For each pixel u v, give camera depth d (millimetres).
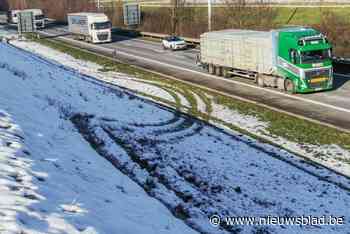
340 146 20125
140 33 68188
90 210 10125
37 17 87500
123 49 56688
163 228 10844
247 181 15938
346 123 23531
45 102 22109
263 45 32500
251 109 27156
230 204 13969
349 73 35688
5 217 8203
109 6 89750
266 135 22031
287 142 20859
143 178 15422
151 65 44531
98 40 63156
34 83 26344
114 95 29312
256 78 34094
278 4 61094
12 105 18328
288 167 17516
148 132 21812
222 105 28438
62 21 100125
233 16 58688
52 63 45312
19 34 74938
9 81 23219
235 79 36438
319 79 30406
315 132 22203
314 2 59156
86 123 20938
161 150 18969
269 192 15039
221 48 37062
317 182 16016
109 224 9742
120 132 20844
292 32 30812
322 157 18812
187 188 14969
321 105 27328
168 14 69812
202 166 17234
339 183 16000
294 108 27016
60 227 8547
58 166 12914
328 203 14289
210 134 22125
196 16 65000
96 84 33594
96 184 12680
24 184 10195
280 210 13680
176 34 63125
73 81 32031
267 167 17438
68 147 15844
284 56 30906
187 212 12969
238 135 22188
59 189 10758
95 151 16984
